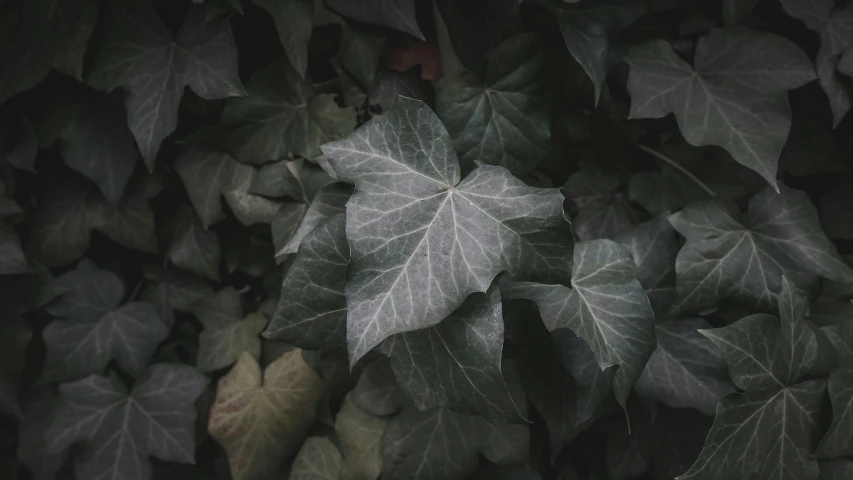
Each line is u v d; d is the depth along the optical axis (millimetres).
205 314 312
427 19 286
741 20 275
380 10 276
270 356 303
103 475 303
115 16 285
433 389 241
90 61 289
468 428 278
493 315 229
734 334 246
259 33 288
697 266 264
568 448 304
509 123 277
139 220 311
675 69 274
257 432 298
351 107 286
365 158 233
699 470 250
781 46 269
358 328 215
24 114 303
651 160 290
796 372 256
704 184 283
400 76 290
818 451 259
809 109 284
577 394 264
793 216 270
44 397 317
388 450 277
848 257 283
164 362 316
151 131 282
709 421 285
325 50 290
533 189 227
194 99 291
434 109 291
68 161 301
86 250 316
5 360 304
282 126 290
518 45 270
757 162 262
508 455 278
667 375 269
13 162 303
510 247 226
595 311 248
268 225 302
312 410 296
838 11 274
